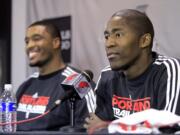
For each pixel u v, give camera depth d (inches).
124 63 135.0
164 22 200.1
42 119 183.6
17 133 100.4
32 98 194.4
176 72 133.6
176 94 129.3
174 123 101.5
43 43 200.8
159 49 200.2
